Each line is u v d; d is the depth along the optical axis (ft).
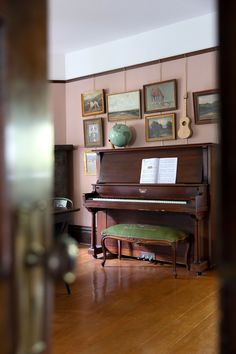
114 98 16.56
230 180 1.73
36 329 1.93
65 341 7.70
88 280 11.99
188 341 7.59
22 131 1.93
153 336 7.88
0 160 1.81
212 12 13.61
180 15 13.83
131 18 14.03
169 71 14.96
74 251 2.01
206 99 13.97
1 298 1.81
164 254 14.01
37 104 2.01
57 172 17.79
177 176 13.38
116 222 15.24
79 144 18.07
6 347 1.81
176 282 11.70
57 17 13.78
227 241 1.74
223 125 1.75
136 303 9.89
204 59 14.02
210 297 10.28
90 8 13.03
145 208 13.09
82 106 17.67
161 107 15.15
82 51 17.65
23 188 1.93
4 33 1.83
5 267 1.82
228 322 1.74
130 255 14.82
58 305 9.80
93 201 14.48
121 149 14.97
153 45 15.30
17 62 1.90
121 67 16.34
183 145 13.34
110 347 7.40
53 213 10.61
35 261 1.90
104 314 9.18
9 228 1.84
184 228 13.57
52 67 18.06
